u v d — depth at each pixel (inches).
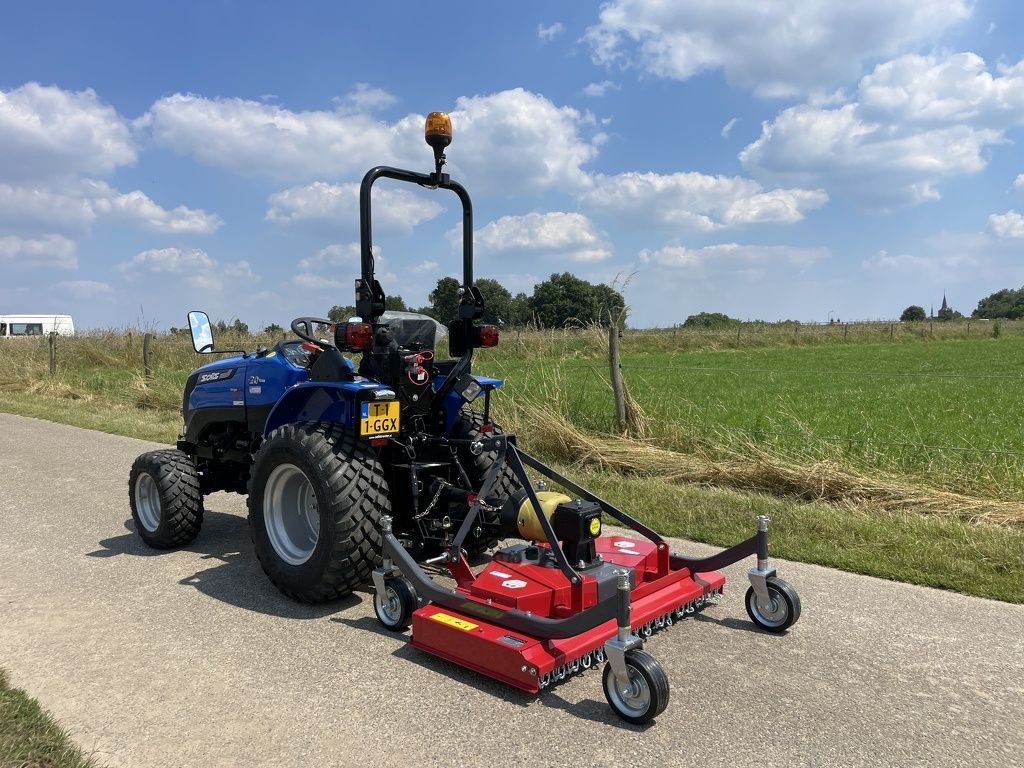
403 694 118.3
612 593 133.3
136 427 406.9
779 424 350.6
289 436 152.6
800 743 104.4
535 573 136.4
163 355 692.7
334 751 102.0
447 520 159.9
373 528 148.6
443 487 159.8
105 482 279.6
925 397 478.3
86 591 165.3
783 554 188.2
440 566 172.1
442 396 165.5
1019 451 276.4
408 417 163.8
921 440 300.7
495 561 144.4
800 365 839.7
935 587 167.2
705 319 1663.4
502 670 117.7
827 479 236.8
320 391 160.6
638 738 105.4
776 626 142.3
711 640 139.4
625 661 107.8
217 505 250.7
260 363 189.3
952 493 225.5
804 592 164.1
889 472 247.1
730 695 118.2
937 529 197.6
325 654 133.3
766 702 116.1
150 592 165.0
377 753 101.6
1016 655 133.3
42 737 102.5
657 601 137.4
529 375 346.9
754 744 104.2
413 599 140.3
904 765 99.3
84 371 697.6
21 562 186.1
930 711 113.8
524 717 111.3
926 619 149.3
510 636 121.3
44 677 124.0
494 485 171.3
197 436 210.2
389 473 164.6
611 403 360.2
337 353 159.8
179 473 191.0
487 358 376.5
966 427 346.3
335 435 152.3
